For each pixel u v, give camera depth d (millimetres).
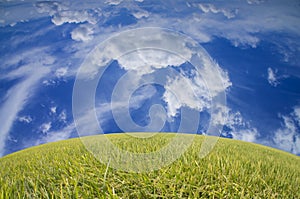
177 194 1825
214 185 1967
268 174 2357
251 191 1958
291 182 2330
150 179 1993
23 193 1790
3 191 1798
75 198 1678
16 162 3121
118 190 1863
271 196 1977
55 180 1992
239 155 2971
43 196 1734
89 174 2037
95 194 1784
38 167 2467
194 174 2092
